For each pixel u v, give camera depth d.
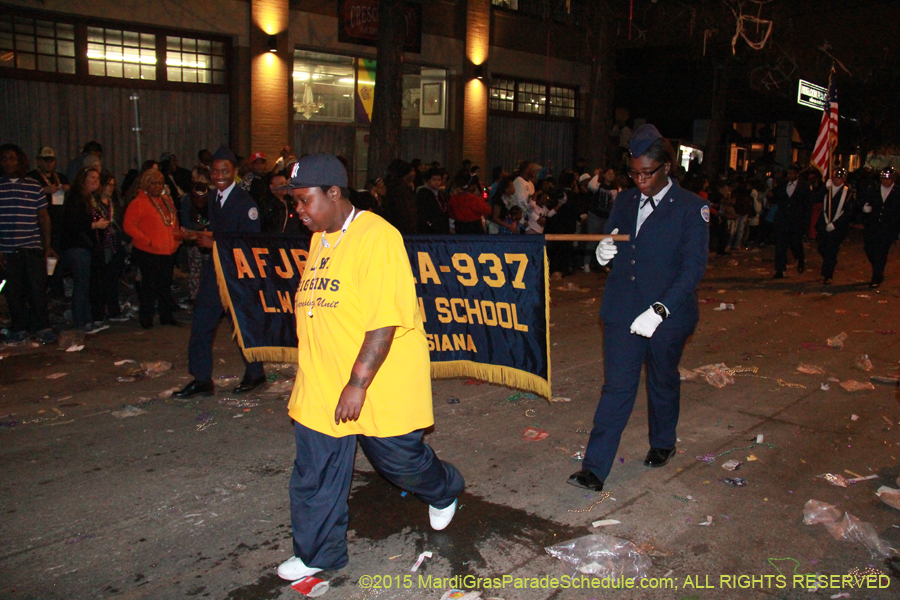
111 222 8.28
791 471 4.52
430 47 16.98
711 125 21.52
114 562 3.41
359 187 16.17
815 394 6.13
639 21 20.03
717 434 5.15
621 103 26.81
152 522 3.79
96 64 12.26
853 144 29.70
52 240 8.80
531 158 20.42
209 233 5.57
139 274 8.50
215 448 4.79
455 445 4.91
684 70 25.58
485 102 18.36
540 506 4.00
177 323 8.37
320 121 15.27
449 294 4.46
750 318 9.38
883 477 4.45
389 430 3.11
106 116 12.47
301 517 3.14
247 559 3.44
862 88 26.91
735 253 16.98
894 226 11.73
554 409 5.67
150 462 4.55
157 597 3.13
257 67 13.77
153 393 5.89
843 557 3.50
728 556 3.50
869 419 5.51
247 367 5.92
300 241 5.28
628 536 3.68
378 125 12.34
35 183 7.39
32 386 6.02
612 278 4.19
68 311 8.59
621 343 4.10
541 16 19.50
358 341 3.00
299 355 3.17
